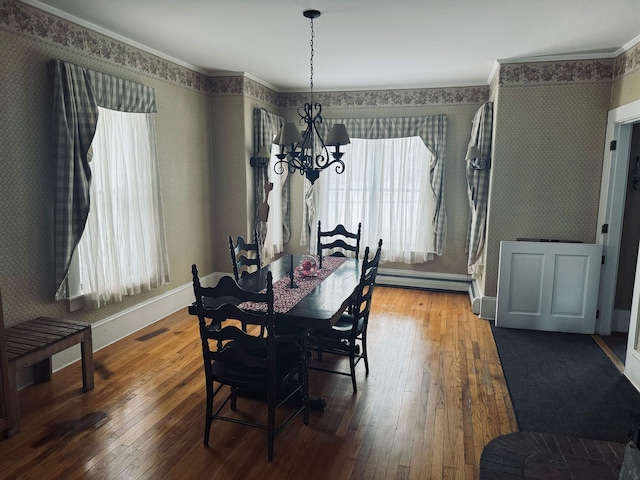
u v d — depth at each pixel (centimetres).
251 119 516
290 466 226
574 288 412
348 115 578
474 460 232
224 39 369
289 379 261
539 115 413
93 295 346
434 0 278
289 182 610
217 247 535
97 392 297
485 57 410
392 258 577
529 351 374
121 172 374
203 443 243
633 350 321
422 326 434
